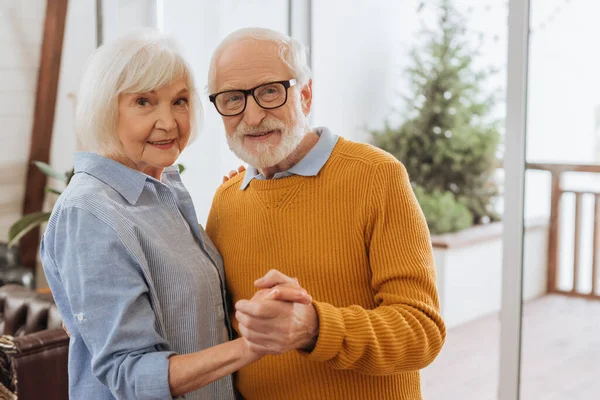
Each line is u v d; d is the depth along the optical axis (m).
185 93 1.24
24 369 2.03
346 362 1.09
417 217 1.28
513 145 2.34
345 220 1.29
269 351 1.01
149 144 1.22
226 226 1.46
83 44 3.98
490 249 4.66
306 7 3.95
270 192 1.36
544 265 2.36
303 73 1.31
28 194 4.34
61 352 2.13
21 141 4.25
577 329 2.32
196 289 1.21
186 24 3.35
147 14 3.35
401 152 4.85
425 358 1.18
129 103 1.19
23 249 4.36
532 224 2.34
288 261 1.32
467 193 4.89
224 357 1.04
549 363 2.38
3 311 2.56
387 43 4.85
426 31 4.91
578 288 2.32
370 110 4.79
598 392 2.29
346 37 4.46
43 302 2.47
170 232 1.24
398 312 1.17
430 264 1.25
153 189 1.26
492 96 4.73
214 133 3.45
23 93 4.16
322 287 1.30
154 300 1.14
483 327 4.41
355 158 1.32
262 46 1.28
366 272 1.30
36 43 4.11
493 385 3.43
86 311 1.08
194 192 3.44
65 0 4.04
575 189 2.27
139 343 1.07
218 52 1.31
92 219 1.11
